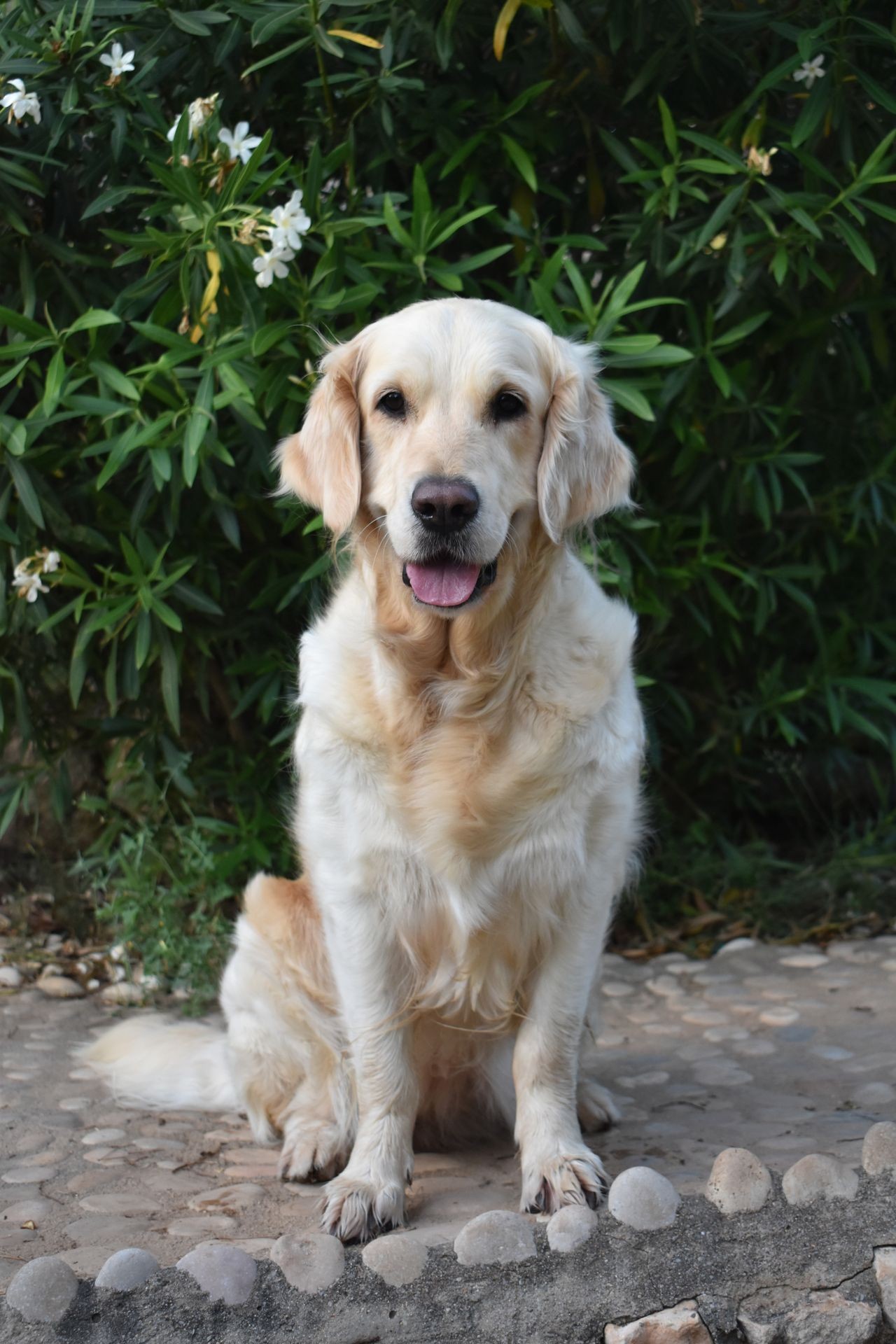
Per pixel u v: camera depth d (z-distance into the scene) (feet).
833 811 19.85
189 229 12.91
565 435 9.62
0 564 14.40
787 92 14.67
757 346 16.33
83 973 15.35
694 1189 8.55
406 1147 9.18
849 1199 7.97
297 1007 10.39
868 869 17.49
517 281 15.02
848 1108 10.71
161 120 13.12
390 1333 7.41
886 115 14.58
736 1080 11.64
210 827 15.37
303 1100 10.53
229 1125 11.25
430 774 9.02
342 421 9.86
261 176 13.55
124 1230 8.64
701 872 17.43
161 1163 10.09
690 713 17.38
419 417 9.22
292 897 10.65
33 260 14.51
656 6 13.84
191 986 14.57
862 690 17.34
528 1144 9.08
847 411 17.26
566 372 9.77
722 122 15.11
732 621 17.74
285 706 16.01
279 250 12.00
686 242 14.26
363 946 9.33
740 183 14.12
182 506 15.35
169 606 15.35
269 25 12.66
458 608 8.68
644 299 15.53
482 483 8.78
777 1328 7.43
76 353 13.76
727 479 16.28
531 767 8.91
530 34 14.90
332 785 9.33
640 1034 13.29
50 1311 7.32
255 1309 7.45
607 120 15.75
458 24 14.11
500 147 15.02
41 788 17.60
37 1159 10.07
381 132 14.52
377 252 14.28
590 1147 10.00
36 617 14.71
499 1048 10.42
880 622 18.25
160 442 13.38
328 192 15.34
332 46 12.83
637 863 11.48
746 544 18.37
